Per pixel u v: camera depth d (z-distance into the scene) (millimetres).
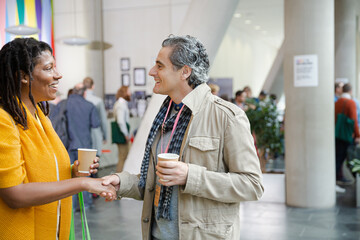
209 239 1336
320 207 4551
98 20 8250
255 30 14766
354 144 5922
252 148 1327
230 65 13359
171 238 1393
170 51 1368
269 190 4938
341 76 8867
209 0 4648
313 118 4434
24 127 1270
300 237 3562
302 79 4426
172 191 1384
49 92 1350
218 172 1335
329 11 4348
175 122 1423
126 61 8273
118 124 5766
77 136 4312
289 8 4457
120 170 5895
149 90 8148
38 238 1312
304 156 4527
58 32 8289
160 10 7969
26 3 2512
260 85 17375
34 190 1194
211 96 1417
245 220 4121
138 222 4098
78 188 1267
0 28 2340
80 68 8258
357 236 3572
